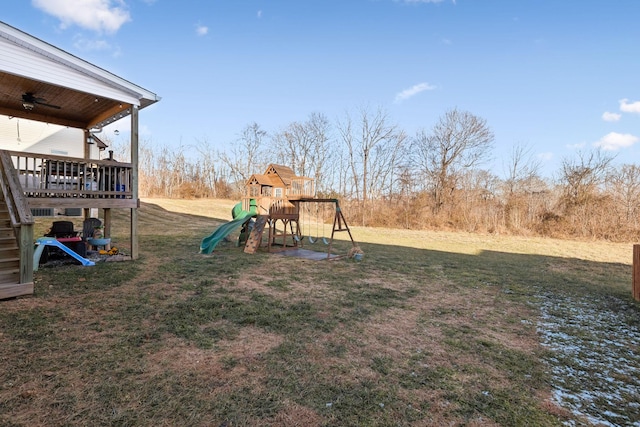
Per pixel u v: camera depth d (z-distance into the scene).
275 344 3.38
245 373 2.76
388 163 25.55
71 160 6.46
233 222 10.11
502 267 8.60
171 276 6.07
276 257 8.69
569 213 17.77
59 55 5.86
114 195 7.21
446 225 20.39
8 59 5.37
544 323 4.37
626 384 2.82
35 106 7.95
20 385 2.45
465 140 22.66
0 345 3.09
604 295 6.00
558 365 3.15
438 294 5.67
